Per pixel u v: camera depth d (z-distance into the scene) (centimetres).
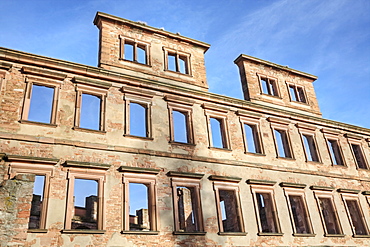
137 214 2884
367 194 2673
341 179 2636
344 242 2359
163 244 1758
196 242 1853
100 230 1625
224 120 2334
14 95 1748
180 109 2197
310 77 3012
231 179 2105
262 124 2486
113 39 2216
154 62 2291
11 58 1803
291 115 2644
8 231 1218
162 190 1881
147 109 2081
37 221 2170
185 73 2422
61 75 1886
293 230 2200
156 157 1955
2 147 1609
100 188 1725
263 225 2544
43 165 1641
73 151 1750
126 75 2069
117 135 1908
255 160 2309
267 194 2272
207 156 2138
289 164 2445
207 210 1972
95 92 1959
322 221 2347
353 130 2956
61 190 1638
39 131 1723
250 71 2708
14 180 1293
